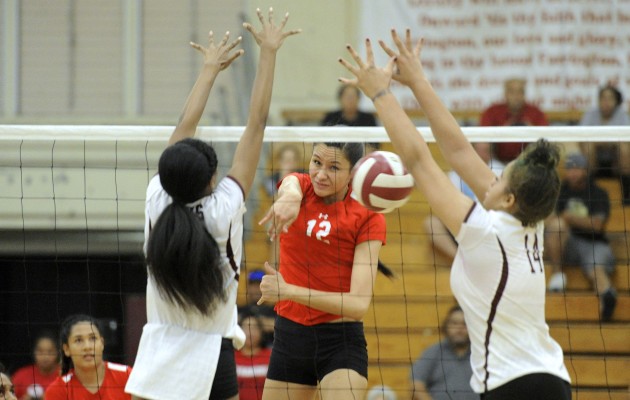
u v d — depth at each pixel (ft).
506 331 29.55
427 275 76.23
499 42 89.40
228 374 33.32
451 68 89.61
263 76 35.50
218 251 32.45
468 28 89.56
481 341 29.81
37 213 88.22
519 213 30.12
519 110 82.69
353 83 31.86
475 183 32.37
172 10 94.48
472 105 89.35
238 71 90.17
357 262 38.09
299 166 78.43
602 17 88.84
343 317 38.47
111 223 88.22
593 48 88.94
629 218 77.46
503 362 29.27
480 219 29.96
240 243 33.88
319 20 92.22
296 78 92.07
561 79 88.84
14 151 88.33
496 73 89.30
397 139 30.91
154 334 32.91
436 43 89.97
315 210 39.19
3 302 90.79
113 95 93.66
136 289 89.35
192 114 36.29
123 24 94.48
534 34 89.15
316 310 38.47
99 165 88.38
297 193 37.81
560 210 73.72
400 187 35.88
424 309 75.00
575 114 88.43
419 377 60.80
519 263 29.86
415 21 90.43
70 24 94.79
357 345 38.50
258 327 59.62
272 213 36.68
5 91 93.66
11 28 94.43
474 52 89.56
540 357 29.43
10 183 88.22
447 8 90.02
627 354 70.23
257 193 81.61
